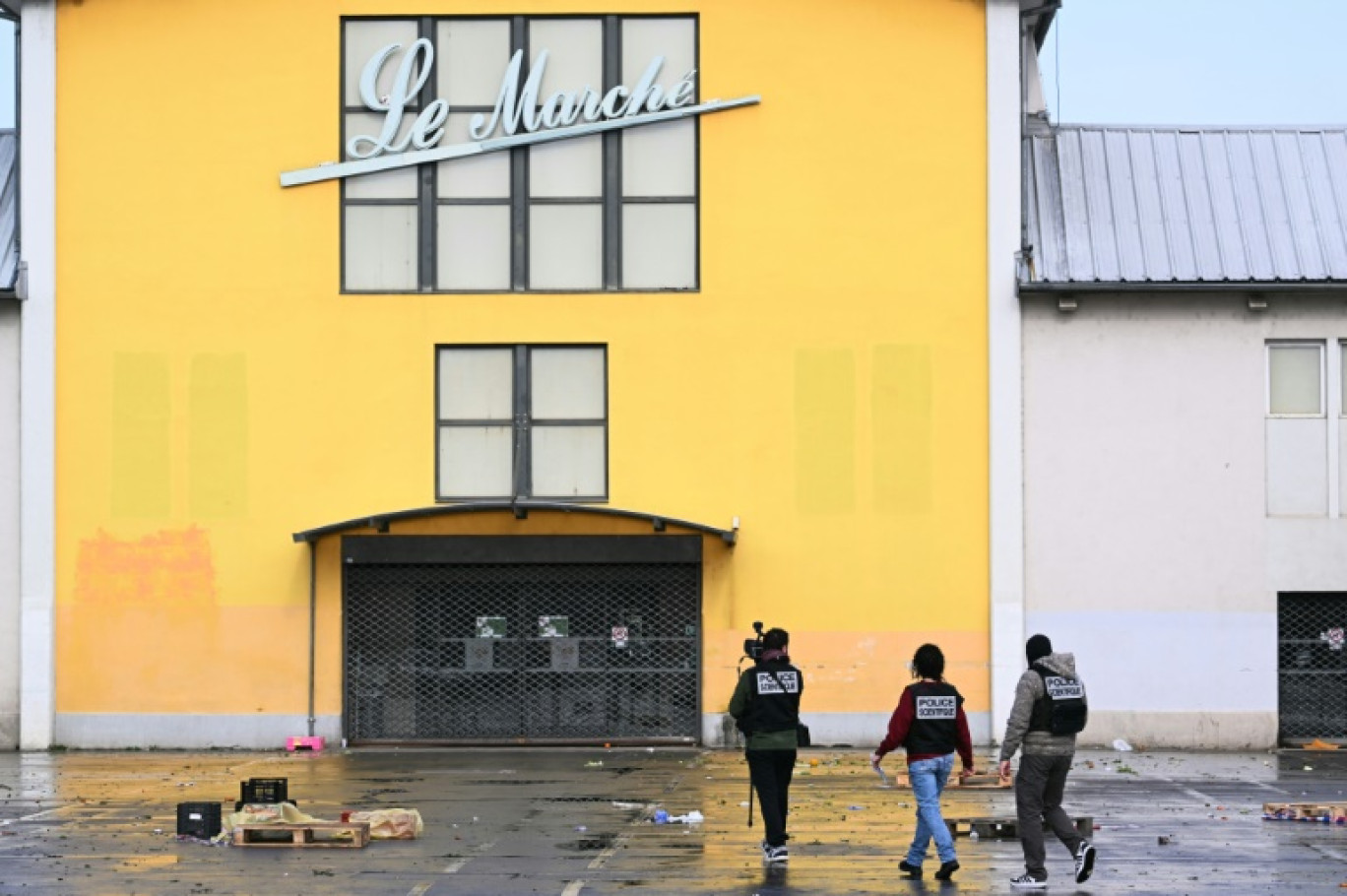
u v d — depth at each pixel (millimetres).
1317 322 25516
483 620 25719
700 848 15969
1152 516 25438
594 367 25781
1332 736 25453
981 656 25297
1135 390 25531
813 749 25172
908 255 25672
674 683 25562
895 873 14625
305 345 25828
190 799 19734
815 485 25531
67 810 18703
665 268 25812
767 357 25641
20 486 25812
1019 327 25531
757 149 25797
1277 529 25375
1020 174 25656
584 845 16141
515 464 25562
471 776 21984
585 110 25828
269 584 25641
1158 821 17734
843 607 25391
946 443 25500
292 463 25734
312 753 25047
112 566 25719
